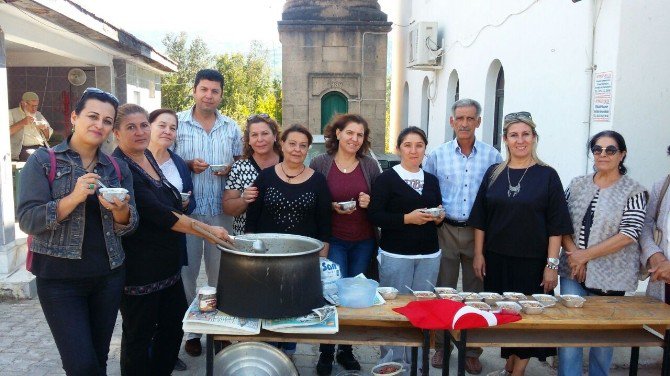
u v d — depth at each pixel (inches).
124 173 114.3
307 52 495.5
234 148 178.2
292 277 106.5
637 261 134.6
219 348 123.5
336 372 158.6
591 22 181.6
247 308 106.5
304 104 501.7
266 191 144.9
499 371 158.6
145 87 486.9
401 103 590.9
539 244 136.3
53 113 418.6
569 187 142.6
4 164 222.2
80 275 104.3
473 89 320.5
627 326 130.6
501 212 138.8
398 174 148.3
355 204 145.3
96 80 395.9
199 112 171.2
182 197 138.2
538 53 227.8
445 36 388.5
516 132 136.9
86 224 105.2
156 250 123.5
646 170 169.9
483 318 113.6
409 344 119.1
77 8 263.7
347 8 495.8
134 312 123.7
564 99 202.7
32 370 158.9
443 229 163.5
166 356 134.2
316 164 155.1
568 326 129.3
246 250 116.9
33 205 99.1
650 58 167.5
